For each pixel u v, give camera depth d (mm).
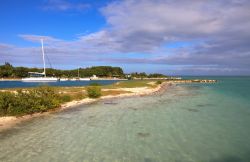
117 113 25141
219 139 15438
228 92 53062
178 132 17219
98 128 18438
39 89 29141
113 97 40812
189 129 18062
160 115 23938
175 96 43562
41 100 25969
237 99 38094
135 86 66688
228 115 23797
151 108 28609
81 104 31844
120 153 12891
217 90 60375
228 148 13680
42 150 13305
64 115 23859
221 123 20094
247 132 17094
